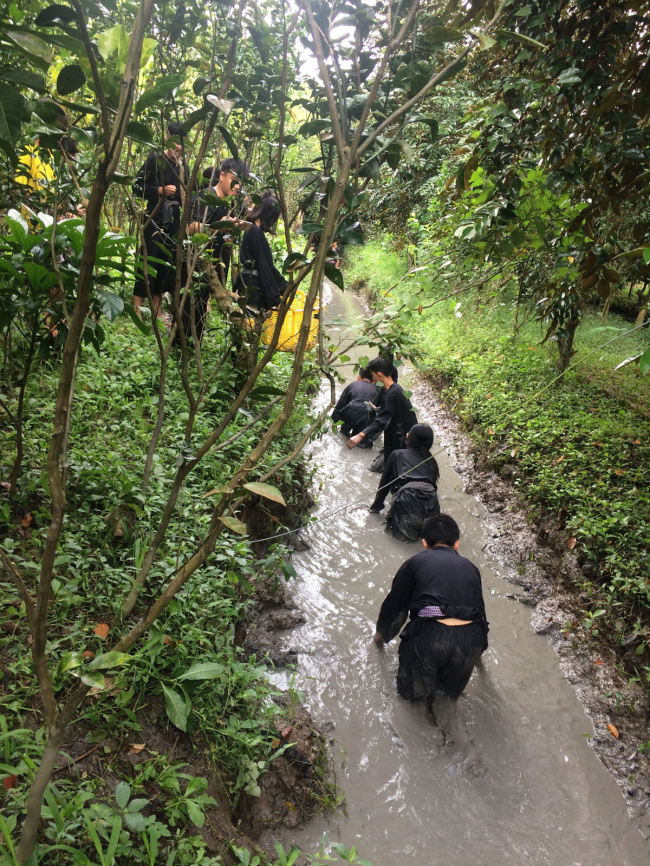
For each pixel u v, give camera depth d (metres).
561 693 4.18
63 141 1.94
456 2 2.96
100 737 2.45
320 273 1.43
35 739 2.23
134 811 2.15
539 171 3.44
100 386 4.56
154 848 2.09
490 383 8.11
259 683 3.64
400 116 1.44
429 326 10.70
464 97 8.27
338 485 6.52
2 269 2.58
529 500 6.02
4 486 3.29
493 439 7.07
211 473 4.37
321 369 1.77
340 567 5.16
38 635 1.39
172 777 2.41
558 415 6.86
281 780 3.14
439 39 1.51
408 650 3.80
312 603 4.66
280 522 5.19
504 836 3.21
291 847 2.94
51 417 3.95
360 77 1.65
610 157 3.76
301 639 4.28
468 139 3.65
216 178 2.94
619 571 4.55
